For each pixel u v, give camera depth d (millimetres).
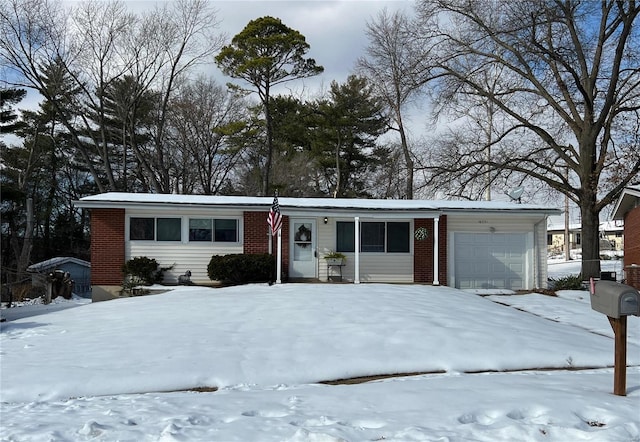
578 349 10398
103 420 6066
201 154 43219
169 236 20375
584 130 25281
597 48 25375
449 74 27422
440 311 13305
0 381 8250
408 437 5184
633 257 25266
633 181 24922
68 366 8961
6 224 42594
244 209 20547
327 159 43531
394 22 37062
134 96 37531
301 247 21062
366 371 9070
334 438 5109
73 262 32406
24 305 21125
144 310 13922
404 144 39031
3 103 38812
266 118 38625
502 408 6102
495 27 25938
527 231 21906
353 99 42594
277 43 35969
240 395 7371
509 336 11055
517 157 27797
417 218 21172
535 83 25938
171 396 7508
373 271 21219
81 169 47875
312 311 13031
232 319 12383
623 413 5938
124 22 36500
